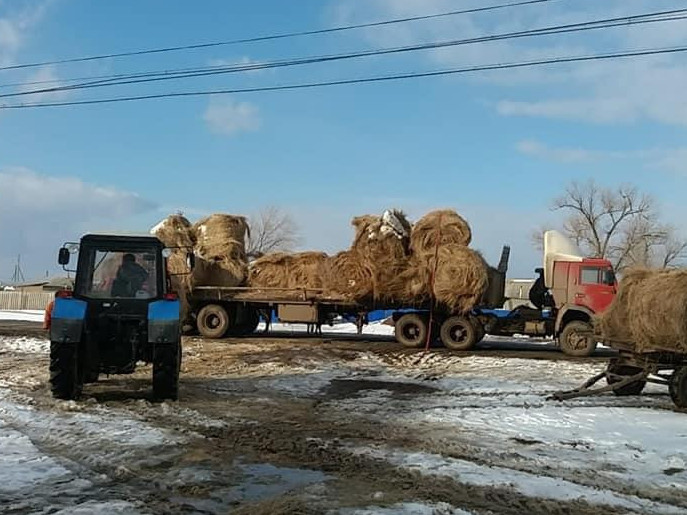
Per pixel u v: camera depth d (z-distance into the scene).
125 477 7.08
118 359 11.88
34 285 73.94
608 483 7.15
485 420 10.58
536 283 23.41
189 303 25.95
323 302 24.91
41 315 45.38
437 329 23.28
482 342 27.27
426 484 6.95
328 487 6.82
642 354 12.53
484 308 23.39
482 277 21.92
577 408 11.80
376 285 22.84
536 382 15.48
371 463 7.79
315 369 17.55
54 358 11.33
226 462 7.78
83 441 8.62
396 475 7.28
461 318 22.69
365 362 19.27
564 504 6.37
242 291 25.58
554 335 22.58
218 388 13.91
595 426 10.12
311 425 10.13
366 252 23.00
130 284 11.97
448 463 7.79
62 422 9.75
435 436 9.37
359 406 12.02
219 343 23.61
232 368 17.31
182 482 6.92
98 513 5.88
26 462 7.52
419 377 16.33
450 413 11.21
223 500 6.39
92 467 7.46
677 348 11.68
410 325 23.19
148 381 14.16
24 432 9.13
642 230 55.75
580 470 7.65
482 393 13.75
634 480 7.27
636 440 9.21
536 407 11.92
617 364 13.38
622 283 13.21
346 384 15.01
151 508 6.10
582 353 21.91
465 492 6.69
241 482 6.99
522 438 9.28
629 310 12.69
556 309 22.39
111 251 12.09
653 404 12.39
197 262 25.30
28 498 6.28
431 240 22.56
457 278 21.94
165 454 8.09
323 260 25.22
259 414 10.98
